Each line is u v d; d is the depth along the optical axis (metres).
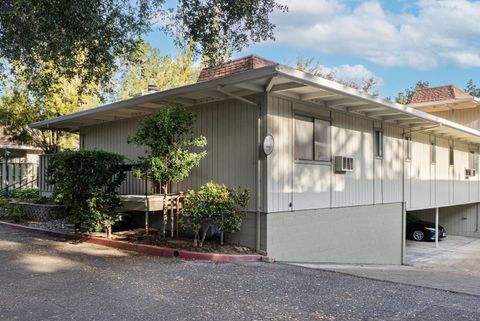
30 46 6.77
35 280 5.86
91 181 8.90
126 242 8.55
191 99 9.20
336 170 10.26
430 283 7.46
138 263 7.12
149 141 8.28
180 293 5.36
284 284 6.04
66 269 6.56
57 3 6.13
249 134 8.42
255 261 7.79
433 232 19.27
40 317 4.39
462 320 4.60
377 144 12.30
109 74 8.12
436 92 22.69
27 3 5.81
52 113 16.62
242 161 8.52
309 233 9.31
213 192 7.96
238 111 8.62
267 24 8.27
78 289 5.44
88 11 6.37
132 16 7.54
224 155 8.87
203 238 8.37
